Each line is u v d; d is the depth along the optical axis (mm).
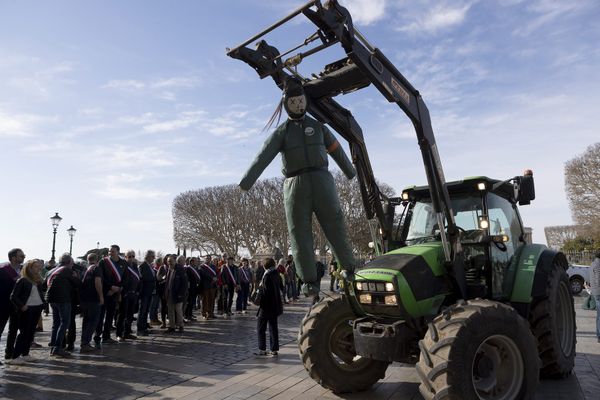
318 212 4109
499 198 5766
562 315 5828
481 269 5113
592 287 8156
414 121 4223
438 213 4441
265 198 40062
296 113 3979
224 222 40406
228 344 8461
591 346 7645
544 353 5207
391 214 5785
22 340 7059
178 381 5746
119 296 8875
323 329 4918
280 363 6742
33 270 7180
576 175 33531
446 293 4527
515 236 5805
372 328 4348
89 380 5867
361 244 31797
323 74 4289
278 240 39625
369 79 3721
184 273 10352
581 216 33594
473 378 3746
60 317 7551
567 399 4621
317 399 4855
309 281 4098
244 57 3805
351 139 4824
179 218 42750
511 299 5191
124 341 8859
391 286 4203
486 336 3709
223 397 4992
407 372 5914
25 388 5535
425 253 4570
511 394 3893
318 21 3289
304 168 4055
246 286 14328
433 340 3719
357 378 4969
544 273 5297
